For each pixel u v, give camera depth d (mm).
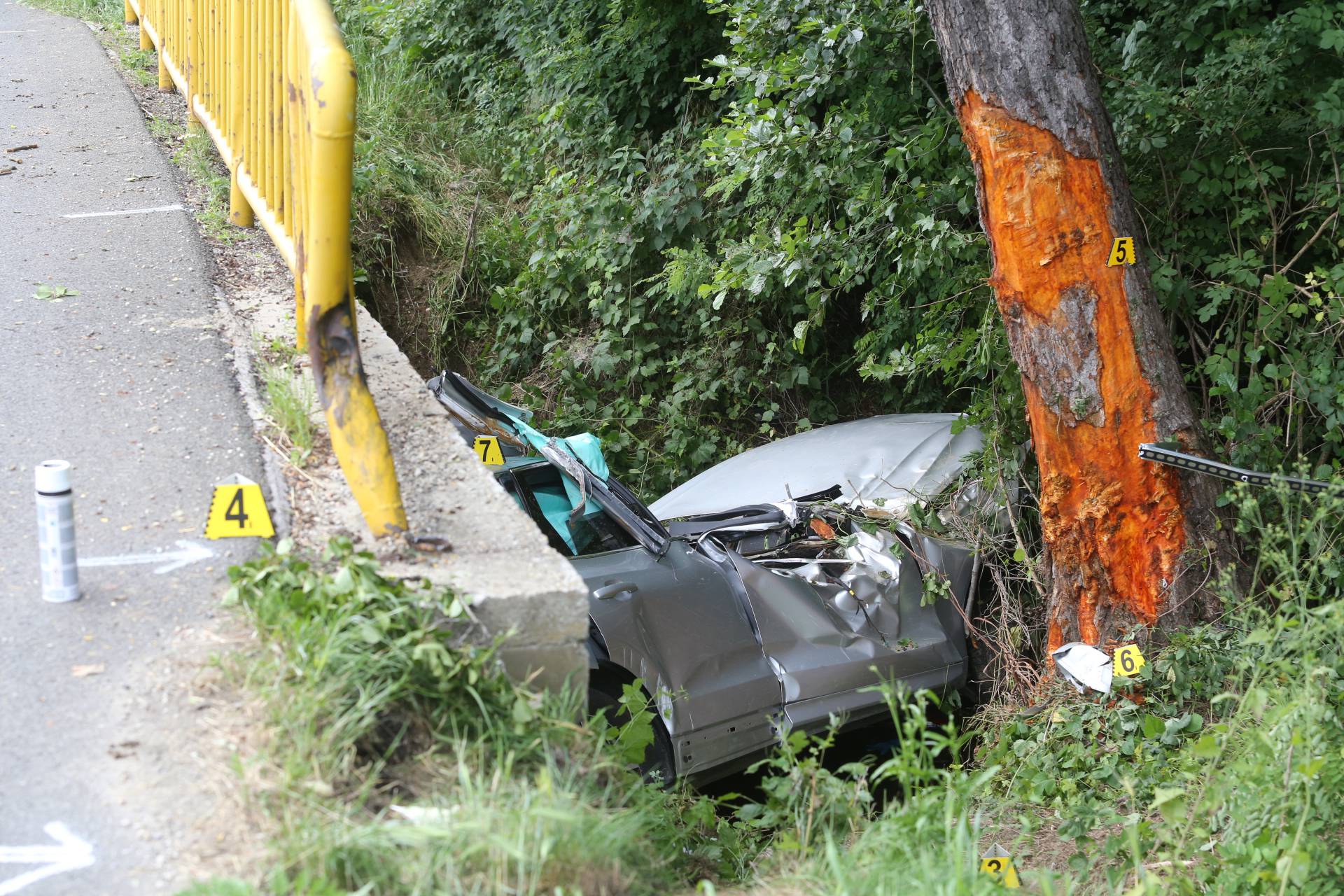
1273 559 3666
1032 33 4676
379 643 2564
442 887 2057
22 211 5797
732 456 8547
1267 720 3268
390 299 9023
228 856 2074
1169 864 3303
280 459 3529
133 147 6953
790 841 3037
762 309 8680
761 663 4996
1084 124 4730
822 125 8477
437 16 11508
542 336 9164
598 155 9977
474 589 2758
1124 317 4812
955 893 2400
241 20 4852
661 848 2867
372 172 9078
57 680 2510
